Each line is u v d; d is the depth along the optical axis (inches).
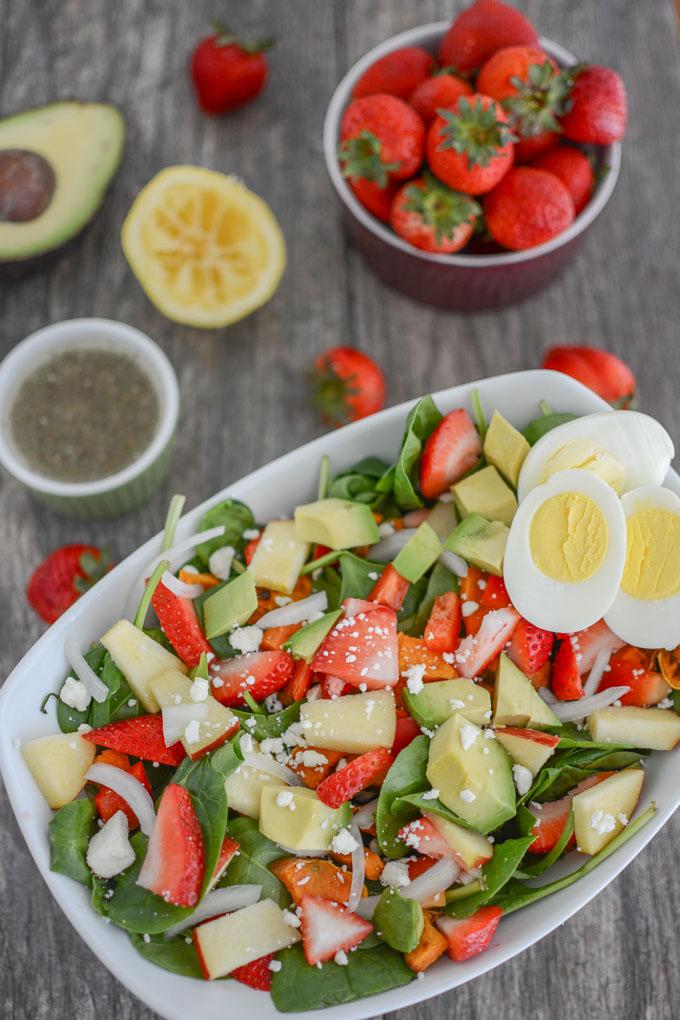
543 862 22.1
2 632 26.7
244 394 28.1
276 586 23.1
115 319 28.4
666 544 22.6
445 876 21.8
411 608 23.2
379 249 27.2
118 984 24.6
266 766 22.3
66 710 22.5
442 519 23.8
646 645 22.7
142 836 21.8
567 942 24.8
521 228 26.0
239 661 22.7
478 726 22.4
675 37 30.1
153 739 22.1
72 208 27.3
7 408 26.8
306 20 29.9
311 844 21.6
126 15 29.8
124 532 27.4
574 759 22.4
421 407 23.4
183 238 27.5
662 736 22.4
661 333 28.5
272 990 21.3
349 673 22.5
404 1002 21.1
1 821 25.4
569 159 26.6
